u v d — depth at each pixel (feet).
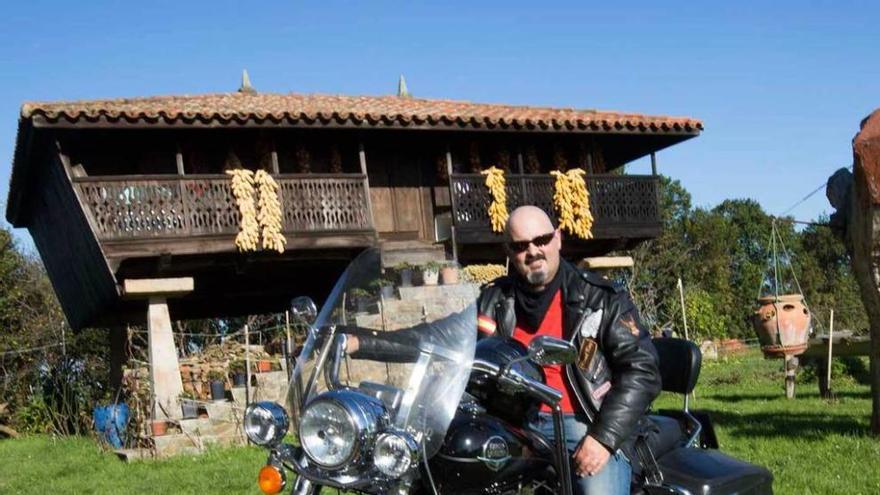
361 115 54.24
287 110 52.85
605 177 63.57
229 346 51.31
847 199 30.91
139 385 47.29
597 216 62.95
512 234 12.39
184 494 29.45
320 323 11.03
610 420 11.40
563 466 10.49
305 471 9.69
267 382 45.01
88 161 54.19
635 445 12.09
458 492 10.14
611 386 12.02
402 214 62.95
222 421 43.86
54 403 61.21
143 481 33.83
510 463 10.33
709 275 137.18
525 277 12.41
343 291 11.20
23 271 74.02
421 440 9.77
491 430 10.16
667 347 14.01
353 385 10.34
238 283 61.46
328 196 54.80
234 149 57.57
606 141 66.39
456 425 10.15
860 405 41.83
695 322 97.04
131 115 48.11
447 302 10.66
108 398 59.72
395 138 62.54
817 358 50.60
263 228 52.29
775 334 47.60
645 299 96.48
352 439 9.09
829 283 150.92
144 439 44.09
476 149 63.57
